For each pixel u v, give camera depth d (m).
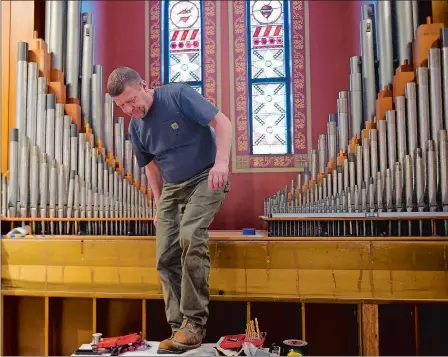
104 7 5.62
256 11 5.66
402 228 3.19
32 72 3.51
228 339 2.56
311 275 2.83
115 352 2.42
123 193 3.65
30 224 3.37
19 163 3.37
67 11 3.95
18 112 3.46
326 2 5.55
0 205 3.33
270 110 5.51
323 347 3.14
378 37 3.88
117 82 2.22
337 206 3.50
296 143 5.39
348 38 5.44
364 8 4.12
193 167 2.45
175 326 2.49
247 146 5.41
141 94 2.28
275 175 5.34
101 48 5.55
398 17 3.77
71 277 2.99
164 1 5.73
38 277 3.02
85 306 3.19
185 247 2.32
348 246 2.82
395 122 3.43
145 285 2.94
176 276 2.57
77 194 3.43
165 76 5.61
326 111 5.39
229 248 2.88
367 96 3.92
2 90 3.56
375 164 3.45
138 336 2.65
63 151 3.48
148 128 2.41
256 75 5.57
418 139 3.35
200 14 5.71
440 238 2.79
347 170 3.53
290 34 5.55
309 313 3.17
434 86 3.28
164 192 2.58
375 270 2.80
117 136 4.03
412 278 2.78
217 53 5.59
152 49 5.59
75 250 3.01
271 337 3.17
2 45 3.63
